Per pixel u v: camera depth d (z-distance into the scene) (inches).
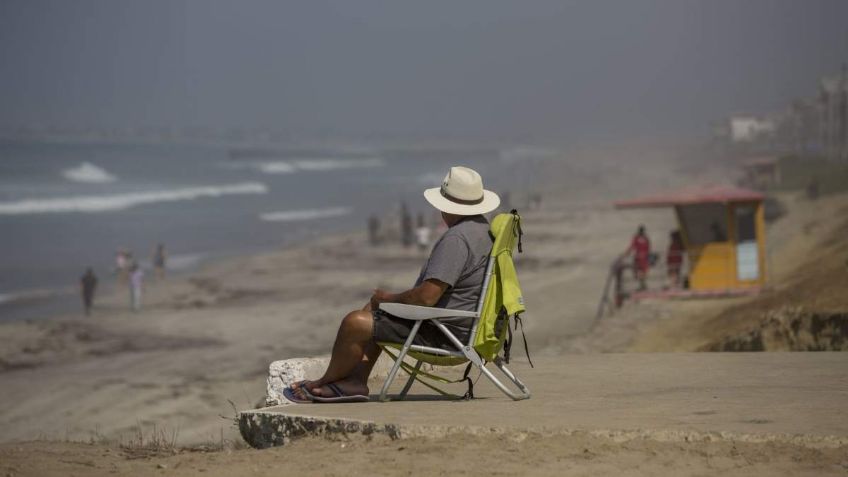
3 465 644.7
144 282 4921.3
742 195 3230.8
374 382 871.7
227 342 3366.1
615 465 537.3
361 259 5615.2
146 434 2025.1
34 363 3031.5
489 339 712.4
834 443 563.5
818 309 1784.0
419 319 715.4
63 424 2239.2
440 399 756.0
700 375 865.5
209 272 5260.8
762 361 953.5
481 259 717.9
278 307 4079.7
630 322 2856.8
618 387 802.8
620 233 6407.5
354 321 728.3
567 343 2723.9
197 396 2529.5
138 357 3120.1
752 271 3238.2
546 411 671.1
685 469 526.9
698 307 3014.3
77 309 4160.9
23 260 5802.2
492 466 543.5
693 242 3277.6
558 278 4586.6
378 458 573.3
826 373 860.0
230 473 569.3
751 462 536.4
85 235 7062.0
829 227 4884.4
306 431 657.6
